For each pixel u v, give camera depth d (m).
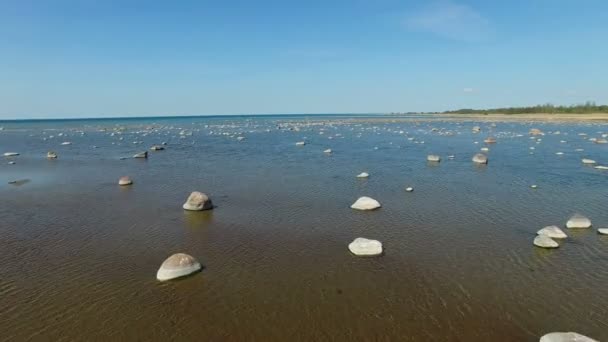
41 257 15.70
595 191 25.73
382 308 11.85
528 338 10.43
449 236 17.69
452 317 11.38
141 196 25.41
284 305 12.05
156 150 50.75
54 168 36.47
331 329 10.81
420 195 25.03
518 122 119.31
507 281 13.50
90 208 22.62
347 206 22.64
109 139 68.50
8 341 10.35
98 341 10.34
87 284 13.42
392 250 16.16
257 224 19.55
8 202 24.14
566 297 12.45
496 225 19.14
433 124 117.06
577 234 17.84
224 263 15.02
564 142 56.22
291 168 35.81
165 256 15.72
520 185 27.73
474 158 38.38
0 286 13.31
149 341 10.34
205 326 10.98
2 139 69.94
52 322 11.20
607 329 10.80
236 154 46.50
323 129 96.06
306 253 15.94
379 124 120.62
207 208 22.12
